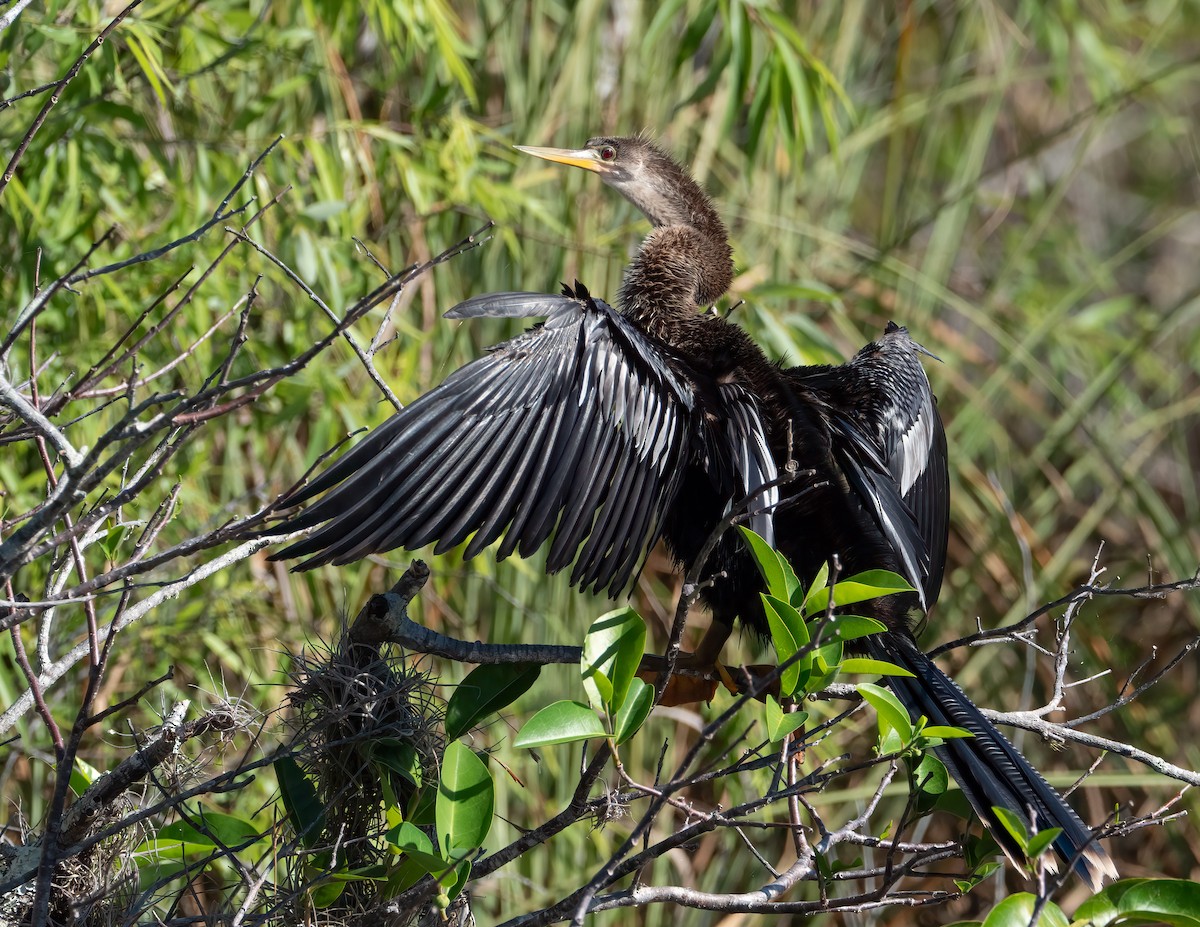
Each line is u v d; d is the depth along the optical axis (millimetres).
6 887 4488
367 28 10648
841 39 11961
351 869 4871
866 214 14336
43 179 7258
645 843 4883
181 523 8594
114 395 6453
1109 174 16922
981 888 10102
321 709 4902
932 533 6895
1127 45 16578
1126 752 5367
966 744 5102
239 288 8422
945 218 12406
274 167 8680
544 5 10594
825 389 6727
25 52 7820
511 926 4609
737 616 6027
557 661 5172
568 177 10234
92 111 7500
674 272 7117
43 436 4297
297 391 8297
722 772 4230
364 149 9383
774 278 10969
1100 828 4785
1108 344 13344
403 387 8656
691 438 5574
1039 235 13742
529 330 5250
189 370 8352
